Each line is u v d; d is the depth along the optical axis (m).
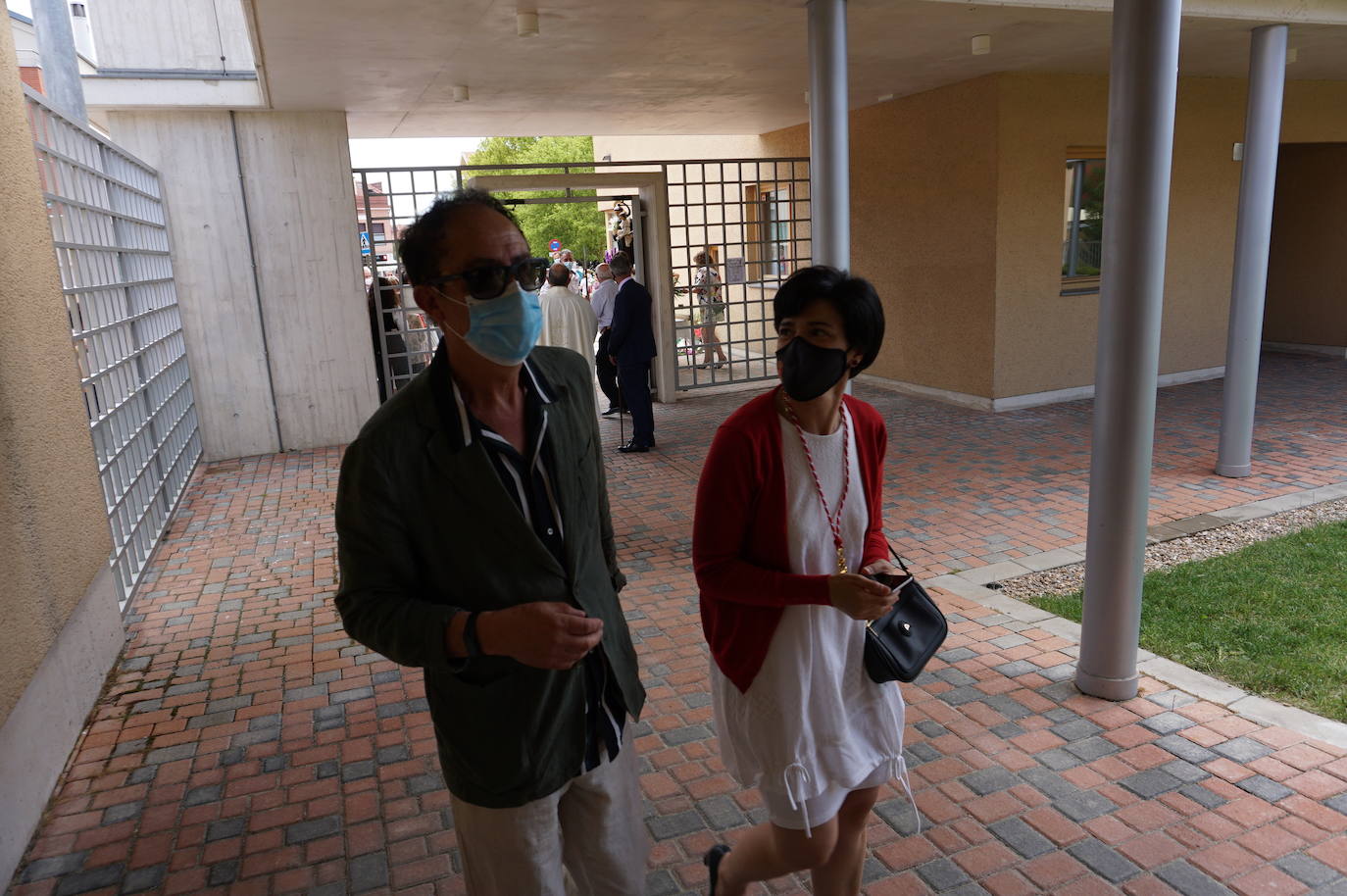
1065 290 9.82
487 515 1.57
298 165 8.80
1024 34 6.92
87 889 2.81
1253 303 6.49
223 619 5.01
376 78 7.45
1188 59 8.53
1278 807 2.92
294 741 3.67
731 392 11.71
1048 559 5.35
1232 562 5.07
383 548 1.56
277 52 6.34
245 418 9.04
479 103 9.10
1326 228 11.82
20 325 3.66
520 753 1.65
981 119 9.12
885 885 2.63
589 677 1.78
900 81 9.13
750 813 3.03
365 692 4.08
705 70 7.91
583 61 7.30
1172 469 7.09
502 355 1.54
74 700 3.76
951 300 9.92
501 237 1.53
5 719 2.96
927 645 2.07
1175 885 2.58
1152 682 3.79
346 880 2.80
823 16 4.98
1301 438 7.83
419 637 1.50
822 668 1.96
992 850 2.77
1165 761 3.21
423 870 2.84
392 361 9.79
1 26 3.94
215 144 8.52
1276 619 4.33
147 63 8.01
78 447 4.25
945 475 7.23
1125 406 3.39
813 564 1.98
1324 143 11.35
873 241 11.02
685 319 13.34
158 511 6.47
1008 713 3.59
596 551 1.83
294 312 9.01
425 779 3.35
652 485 7.39
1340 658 3.91
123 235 6.46
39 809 3.16
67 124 5.45
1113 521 3.51
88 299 5.38
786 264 12.92
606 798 1.87
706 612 2.08
